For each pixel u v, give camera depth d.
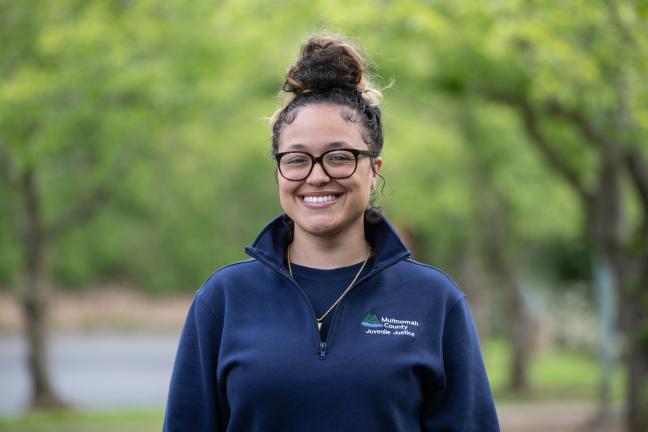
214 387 3.09
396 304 3.05
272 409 2.92
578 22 7.95
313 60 3.08
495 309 31.19
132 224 40.22
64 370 23.53
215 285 3.15
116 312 42.12
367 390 2.90
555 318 34.00
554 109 11.22
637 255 11.05
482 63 11.23
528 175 17.80
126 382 21.12
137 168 17.64
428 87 12.14
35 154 11.80
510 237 21.64
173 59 11.49
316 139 3.00
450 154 18.48
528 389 20.06
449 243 23.55
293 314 3.02
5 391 19.67
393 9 9.16
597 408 15.52
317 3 9.76
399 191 19.56
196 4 10.99
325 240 3.10
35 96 10.91
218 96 12.77
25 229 16.33
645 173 10.80
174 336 36.94
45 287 16.47
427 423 3.10
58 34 10.52
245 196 37.31
